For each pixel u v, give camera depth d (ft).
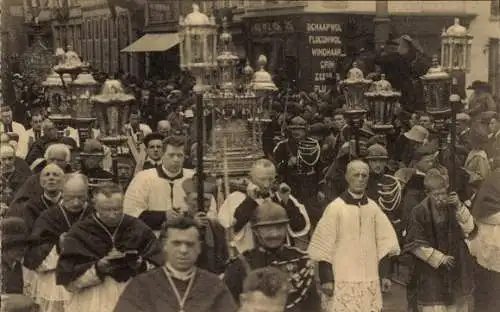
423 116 16.02
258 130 14.51
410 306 14.08
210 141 14.28
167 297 10.87
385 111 15.61
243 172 14.03
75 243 11.82
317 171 15.35
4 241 13.34
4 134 15.60
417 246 13.71
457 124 16.16
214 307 10.94
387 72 16.21
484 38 16.67
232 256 12.14
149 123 16.25
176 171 13.70
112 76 16.55
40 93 17.39
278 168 15.30
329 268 12.69
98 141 14.58
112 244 11.93
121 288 11.91
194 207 12.89
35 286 13.26
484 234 15.33
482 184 15.49
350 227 12.72
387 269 13.44
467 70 15.40
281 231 11.55
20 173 15.47
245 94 14.44
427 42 16.46
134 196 13.52
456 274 14.01
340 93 15.92
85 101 15.16
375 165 14.53
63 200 12.91
